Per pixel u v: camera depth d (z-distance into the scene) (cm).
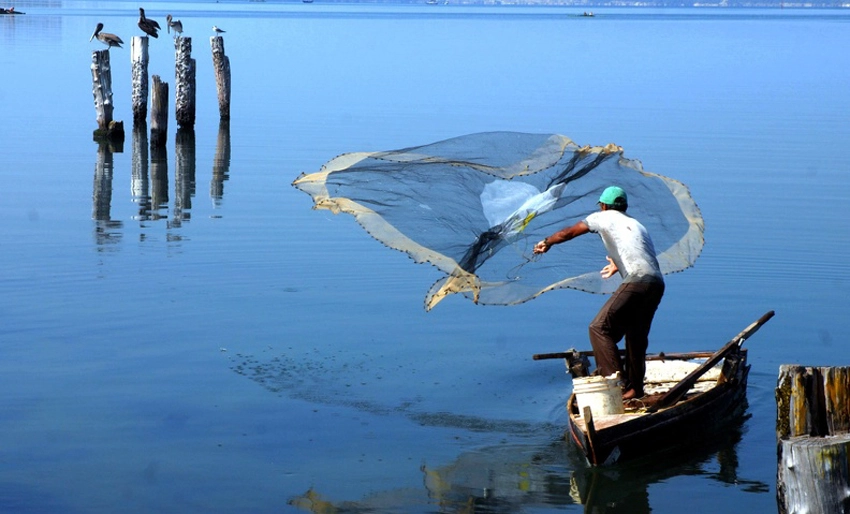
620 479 740
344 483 723
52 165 2091
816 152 2261
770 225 1545
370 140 2375
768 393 916
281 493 704
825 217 1600
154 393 884
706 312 1145
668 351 1018
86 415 832
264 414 845
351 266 1317
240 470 740
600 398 779
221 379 921
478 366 971
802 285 1248
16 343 998
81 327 1049
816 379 586
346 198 866
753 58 5750
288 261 1334
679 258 905
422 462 762
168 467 741
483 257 857
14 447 768
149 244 1408
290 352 995
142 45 2555
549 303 1184
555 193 884
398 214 862
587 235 880
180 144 2364
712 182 1877
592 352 898
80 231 1481
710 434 828
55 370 930
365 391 902
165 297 1161
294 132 2519
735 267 1323
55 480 716
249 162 2125
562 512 688
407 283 1249
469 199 865
